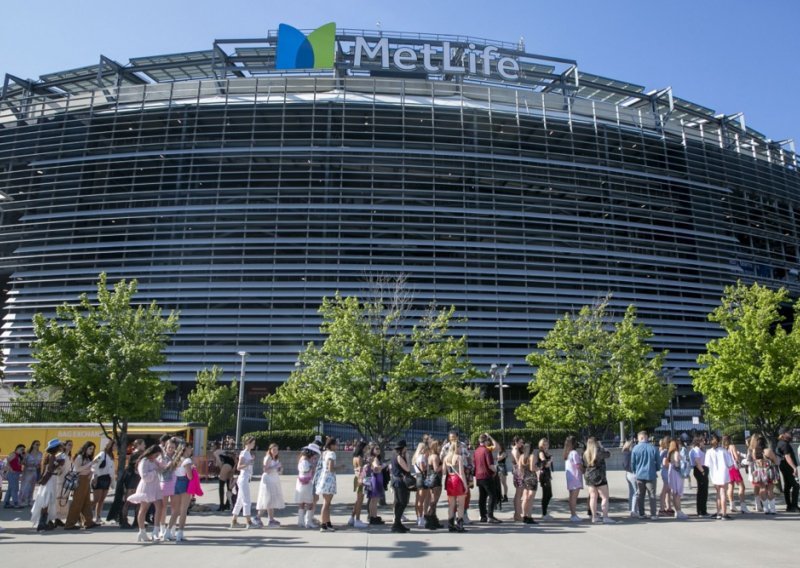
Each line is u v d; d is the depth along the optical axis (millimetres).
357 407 18094
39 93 51438
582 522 13094
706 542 10133
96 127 47219
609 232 47250
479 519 13883
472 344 41938
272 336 40812
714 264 49062
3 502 19031
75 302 42406
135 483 12805
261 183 44969
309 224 43625
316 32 49000
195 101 47531
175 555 9031
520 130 48219
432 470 12312
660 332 44906
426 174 45188
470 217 44781
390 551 9383
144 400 19281
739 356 18484
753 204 54031
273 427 31828
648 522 12984
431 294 42281
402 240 43438
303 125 46500
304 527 12633
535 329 42969
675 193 50094
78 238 44250
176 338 40938
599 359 20234
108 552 9336
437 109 47281
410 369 18312
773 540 10328
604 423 20406
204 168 45375
